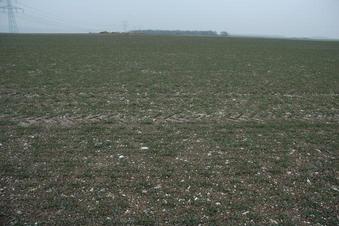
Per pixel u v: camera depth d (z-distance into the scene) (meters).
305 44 96.38
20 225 6.48
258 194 7.91
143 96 18.92
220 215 7.00
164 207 7.26
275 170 9.21
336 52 62.78
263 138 11.93
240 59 44.44
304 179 8.77
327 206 7.48
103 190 7.91
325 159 10.19
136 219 6.78
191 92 20.48
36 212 6.94
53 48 56.12
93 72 28.16
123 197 7.63
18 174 8.59
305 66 36.88
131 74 27.52
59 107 15.80
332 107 17.20
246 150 10.70
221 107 16.59
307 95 20.31
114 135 11.84
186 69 31.98
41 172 8.76
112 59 40.09
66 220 6.68
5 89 19.84
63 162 9.45
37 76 24.94
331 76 28.67
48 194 7.66
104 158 9.80
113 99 17.92
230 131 12.61
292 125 13.60
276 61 42.56
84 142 11.07
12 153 9.99
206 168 9.26
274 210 7.25
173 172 8.96
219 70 31.75
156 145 10.93
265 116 15.13
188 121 13.92
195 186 8.21
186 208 7.23
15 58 37.53
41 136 11.55
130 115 14.67
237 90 21.45
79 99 17.70
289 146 11.17
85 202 7.37
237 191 8.02
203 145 11.05
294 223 6.78
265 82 24.83
